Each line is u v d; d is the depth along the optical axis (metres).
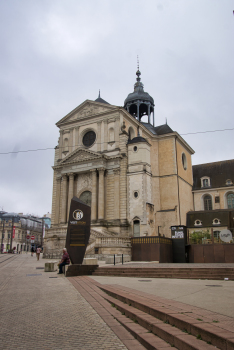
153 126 59.06
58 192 49.31
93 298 11.59
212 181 60.09
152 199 45.03
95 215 44.03
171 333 6.52
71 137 50.62
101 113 48.12
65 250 21.28
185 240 36.06
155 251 33.06
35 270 23.31
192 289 12.38
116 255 32.06
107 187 45.41
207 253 34.50
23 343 6.63
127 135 46.38
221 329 6.01
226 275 17.20
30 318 8.77
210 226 49.03
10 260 35.59
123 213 43.31
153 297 10.34
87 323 8.27
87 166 46.62
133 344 6.75
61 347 6.38
